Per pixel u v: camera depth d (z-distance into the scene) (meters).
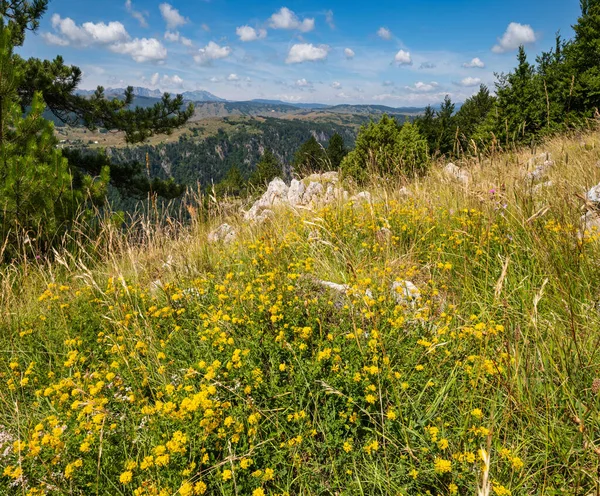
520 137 10.52
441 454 1.86
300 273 3.62
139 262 4.77
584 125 8.50
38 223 5.68
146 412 2.11
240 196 8.51
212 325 2.96
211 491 1.84
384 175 6.38
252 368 2.41
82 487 1.92
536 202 4.13
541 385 2.17
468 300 3.05
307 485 1.82
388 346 2.47
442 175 5.86
